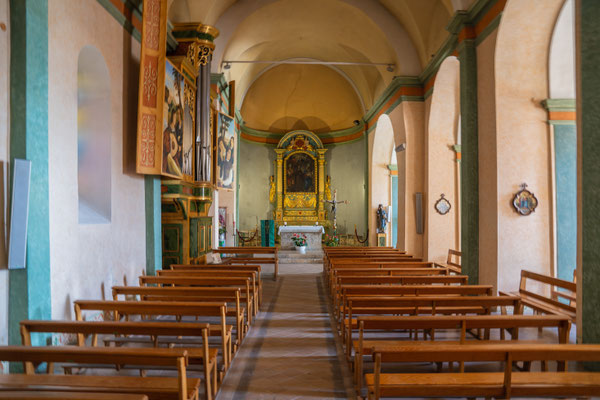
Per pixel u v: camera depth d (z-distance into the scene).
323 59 17.27
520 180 7.44
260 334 5.74
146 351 2.71
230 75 14.30
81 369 4.12
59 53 4.77
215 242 11.87
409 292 5.17
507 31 7.25
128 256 6.70
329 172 20.70
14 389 2.60
